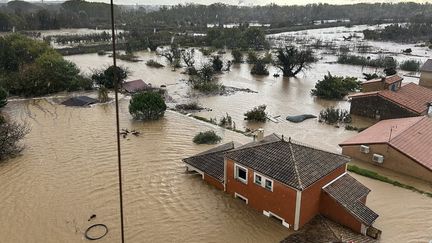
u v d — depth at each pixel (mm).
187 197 25844
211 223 23047
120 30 145250
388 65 79125
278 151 23875
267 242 21188
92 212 24062
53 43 107438
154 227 22672
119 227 22578
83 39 112438
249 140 36469
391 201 25750
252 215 23719
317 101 53094
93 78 57062
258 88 60875
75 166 30281
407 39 129000
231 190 25859
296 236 21281
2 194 25891
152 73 70938
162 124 40969
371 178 28844
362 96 44344
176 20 179125
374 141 30828
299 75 72312
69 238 21484
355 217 21438
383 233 22234
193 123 41469
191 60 82250
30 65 59188
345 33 153500
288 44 117125
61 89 54906
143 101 41406
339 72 75250
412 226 23016
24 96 51656
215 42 109188
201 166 28438
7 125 33781
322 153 24188
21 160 31078
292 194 21234
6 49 64312
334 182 23594
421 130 33188
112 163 30953
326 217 23109
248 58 88250
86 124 40531
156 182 27891
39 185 27188
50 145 34406
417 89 47094
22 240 21250
